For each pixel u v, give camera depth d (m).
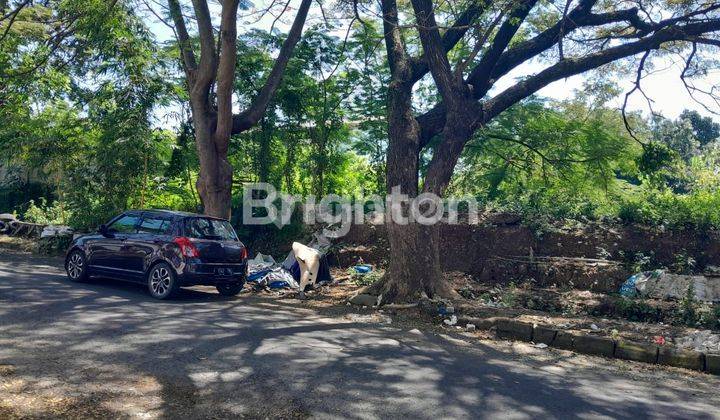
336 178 18.45
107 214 17.97
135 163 17.66
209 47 13.68
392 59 13.09
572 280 12.97
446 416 5.24
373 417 5.12
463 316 10.38
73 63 21.58
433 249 11.83
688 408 5.99
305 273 12.79
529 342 9.25
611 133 16.42
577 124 16.38
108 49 17.20
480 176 18.97
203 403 5.27
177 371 6.15
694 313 10.38
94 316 8.51
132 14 16.89
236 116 14.80
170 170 18.06
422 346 8.28
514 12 12.57
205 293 12.25
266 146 17.59
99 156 17.72
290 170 18.27
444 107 13.23
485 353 8.23
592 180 17.02
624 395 6.36
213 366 6.42
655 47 12.23
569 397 6.10
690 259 12.35
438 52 12.16
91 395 5.26
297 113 17.55
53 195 24.59
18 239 20.61
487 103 12.52
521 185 18.20
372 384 6.11
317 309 11.13
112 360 6.37
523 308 11.49
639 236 13.51
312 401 5.47
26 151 19.61
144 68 17.64
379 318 10.41
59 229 18.73
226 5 12.15
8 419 4.55
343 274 14.84
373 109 17.00
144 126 17.52
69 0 16.92
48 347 6.69
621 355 8.49
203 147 14.30
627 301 11.05
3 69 20.52
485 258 14.27
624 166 16.56
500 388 6.27
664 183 16.22
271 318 9.63
